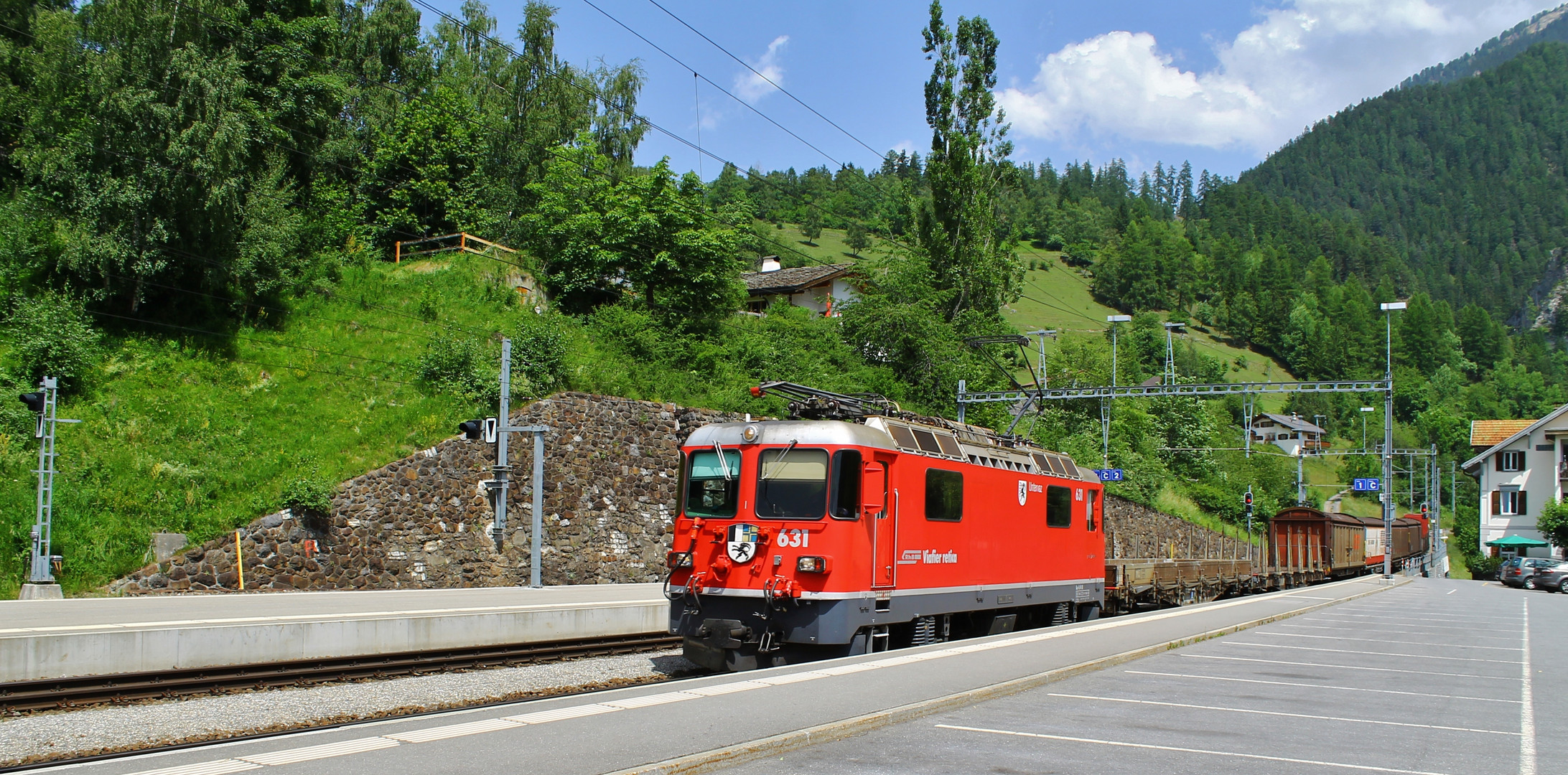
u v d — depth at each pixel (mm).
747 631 11508
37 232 22703
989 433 16953
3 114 25938
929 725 7746
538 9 42312
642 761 5867
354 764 5625
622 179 42875
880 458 12359
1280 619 20078
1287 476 76312
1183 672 11359
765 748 6504
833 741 7078
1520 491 60906
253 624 11820
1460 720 8664
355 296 27812
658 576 26328
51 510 16906
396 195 36969
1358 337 145625
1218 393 31047
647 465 26750
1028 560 16531
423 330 27422
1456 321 182125
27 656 10055
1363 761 6812
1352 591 31625
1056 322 120688
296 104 33062
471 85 43312
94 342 20922
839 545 11539
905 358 41969
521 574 23141
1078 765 6473
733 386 31797
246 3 32312
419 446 22156
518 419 23906
